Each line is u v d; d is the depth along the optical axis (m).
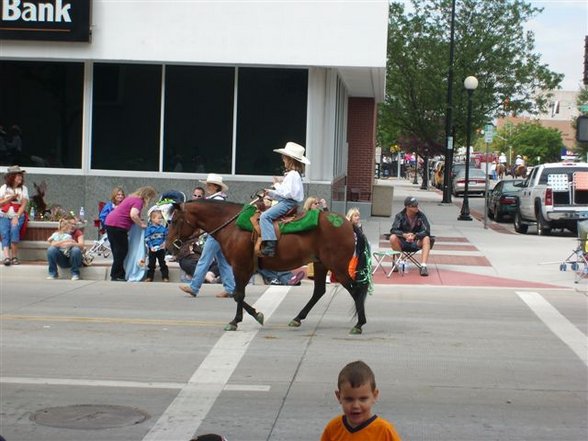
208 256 14.45
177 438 7.19
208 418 7.75
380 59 20.50
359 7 20.45
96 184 21.45
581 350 10.74
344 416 4.53
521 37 42.56
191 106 21.33
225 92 21.25
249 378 9.17
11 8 20.75
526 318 12.98
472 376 9.38
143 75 21.38
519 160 71.12
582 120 13.09
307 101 21.12
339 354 10.34
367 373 4.40
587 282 16.81
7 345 10.62
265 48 20.69
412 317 12.95
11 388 8.71
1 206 17.56
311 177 21.27
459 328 12.08
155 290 15.40
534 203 25.89
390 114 43.84
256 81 21.22
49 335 11.23
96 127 21.53
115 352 10.31
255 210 11.79
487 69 42.12
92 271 16.78
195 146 21.41
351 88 28.27
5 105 21.72
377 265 17.88
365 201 31.22
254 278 16.31
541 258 20.14
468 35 41.84
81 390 8.66
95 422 7.61
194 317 12.70
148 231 16.42
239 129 21.30
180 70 21.30
